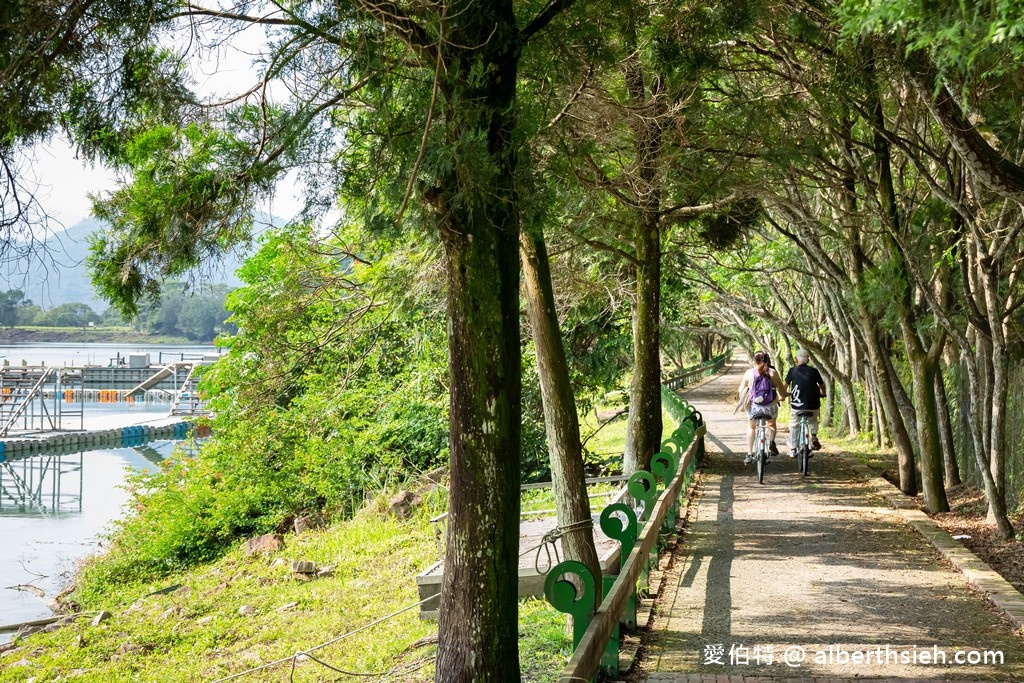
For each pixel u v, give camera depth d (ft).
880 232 48.06
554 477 28.37
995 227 41.09
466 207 17.44
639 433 45.80
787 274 99.19
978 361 42.37
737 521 42.55
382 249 42.91
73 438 147.23
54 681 36.81
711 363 221.46
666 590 29.99
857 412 86.53
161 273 19.40
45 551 74.49
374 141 19.52
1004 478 40.09
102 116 18.86
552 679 23.15
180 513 66.23
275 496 68.44
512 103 18.25
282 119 18.61
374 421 68.59
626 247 48.83
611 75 29.60
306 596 44.11
